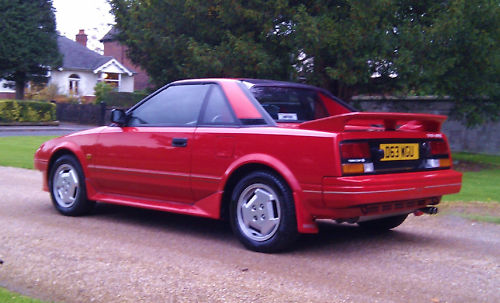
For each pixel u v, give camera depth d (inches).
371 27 447.8
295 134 198.2
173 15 540.4
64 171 278.5
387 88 524.1
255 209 209.6
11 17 1122.0
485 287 172.9
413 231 256.4
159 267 187.2
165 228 252.8
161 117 245.6
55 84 1477.6
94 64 1739.7
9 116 1104.2
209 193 222.4
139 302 153.9
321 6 475.8
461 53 495.8
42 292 161.6
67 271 180.5
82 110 1251.8
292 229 200.2
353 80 458.6
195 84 240.8
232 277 177.5
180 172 229.3
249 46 478.9
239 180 220.8
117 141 253.4
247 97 223.8
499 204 318.3
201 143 223.5
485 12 468.4
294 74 498.9
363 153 193.9
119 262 192.2
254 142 208.4
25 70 1167.0
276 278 177.3
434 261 202.2
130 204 251.3
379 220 251.6
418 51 470.6
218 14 510.3
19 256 197.3
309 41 456.4
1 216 269.7
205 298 157.5
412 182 202.4
